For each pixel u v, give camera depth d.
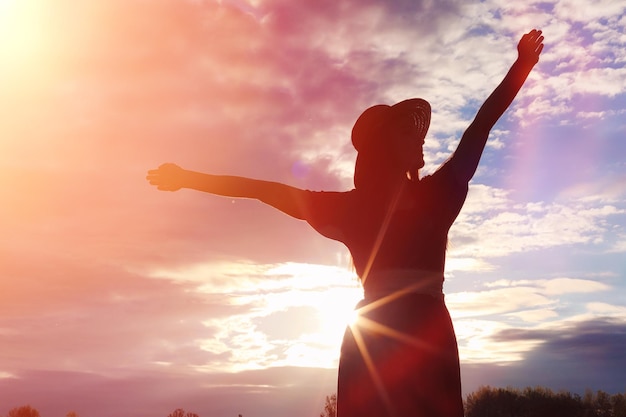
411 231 3.32
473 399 28.12
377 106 3.62
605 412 25.95
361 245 3.45
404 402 3.15
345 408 3.30
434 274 3.31
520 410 26.66
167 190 3.64
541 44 3.27
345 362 3.36
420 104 3.56
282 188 3.62
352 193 3.55
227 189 3.61
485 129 3.24
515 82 3.23
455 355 3.25
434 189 3.33
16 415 39.28
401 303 3.27
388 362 3.21
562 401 26.61
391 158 3.49
